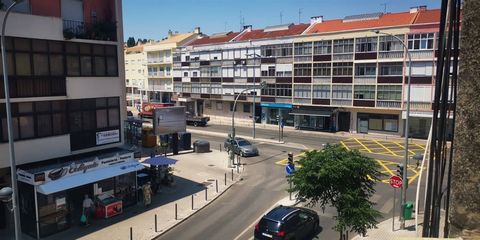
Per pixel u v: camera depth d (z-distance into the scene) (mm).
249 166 33594
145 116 67375
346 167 15578
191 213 22109
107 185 22422
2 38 13281
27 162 19891
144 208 23000
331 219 20828
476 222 3639
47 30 20359
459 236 3740
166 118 37344
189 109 72250
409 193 25000
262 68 57781
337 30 49656
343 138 46750
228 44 62062
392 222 20109
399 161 34125
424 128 45344
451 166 4016
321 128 52625
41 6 20594
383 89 46281
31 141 19984
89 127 22750
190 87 70188
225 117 66312
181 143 40469
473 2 3543
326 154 16484
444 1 4324
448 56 4312
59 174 19438
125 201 23188
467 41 3615
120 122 24469
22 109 19625
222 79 63906
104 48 23281
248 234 19078
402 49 44219
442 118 4410
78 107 22125
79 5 22641
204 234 19203
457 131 3744
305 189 16328
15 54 19219
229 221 20953
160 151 38656
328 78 50594
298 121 54656
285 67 54969
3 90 18766
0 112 18734
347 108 50062
